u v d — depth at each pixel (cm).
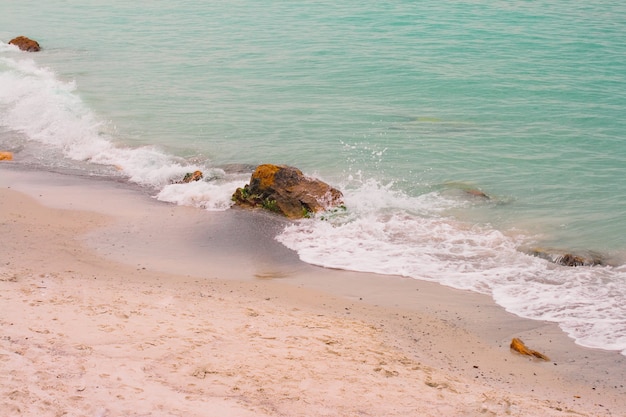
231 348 1007
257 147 2202
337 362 994
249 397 862
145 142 2258
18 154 2188
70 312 1092
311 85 2919
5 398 782
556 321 1212
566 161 2064
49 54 3559
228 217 1703
